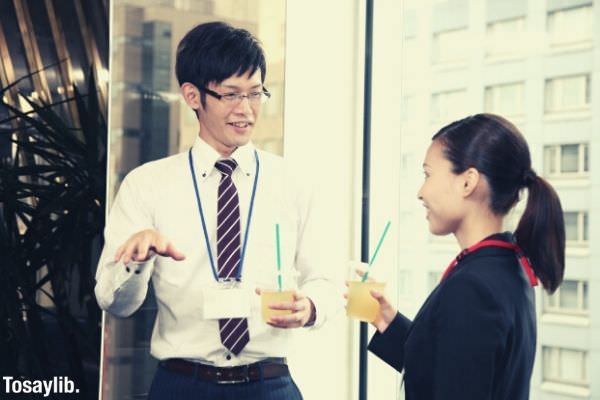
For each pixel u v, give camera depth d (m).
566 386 2.44
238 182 2.35
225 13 2.79
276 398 2.18
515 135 1.54
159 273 2.26
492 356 1.38
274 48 2.87
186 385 2.15
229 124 2.28
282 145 2.89
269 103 2.87
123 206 2.29
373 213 3.12
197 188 2.33
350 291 1.98
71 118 2.53
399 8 3.12
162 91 2.67
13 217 2.45
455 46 2.85
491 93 2.71
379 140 3.13
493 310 1.40
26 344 2.45
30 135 2.48
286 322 2.10
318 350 2.98
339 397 3.04
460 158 1.54
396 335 1.82
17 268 2.44
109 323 2.55
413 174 3.05
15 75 2.46
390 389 3.11
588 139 2.39
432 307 1.47
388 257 3.11
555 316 2.46
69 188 2.51
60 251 2.49
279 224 2.36
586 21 2.41
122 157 2.60
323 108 3.02
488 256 1.48
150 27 2.66
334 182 3.05
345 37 3.09
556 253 1.48
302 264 2.40
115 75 2.60
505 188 1.52
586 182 2.39
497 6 2.68
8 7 2.46
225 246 2.28
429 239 2.97
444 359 1.41
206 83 2.27
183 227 2.29
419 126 3.02
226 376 2.15
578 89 2.43
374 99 3.12
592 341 2.38
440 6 2.91
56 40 2.52
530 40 2.57
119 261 2.10
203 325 2.21
